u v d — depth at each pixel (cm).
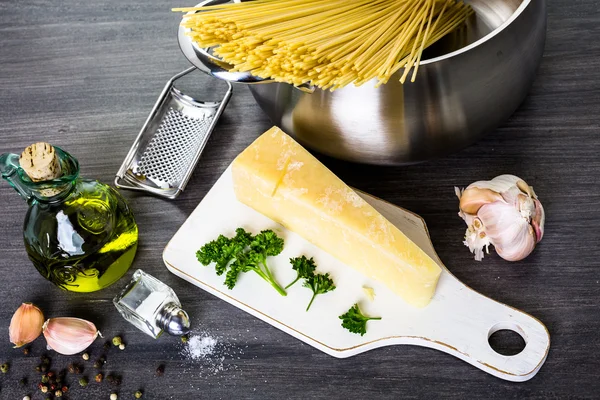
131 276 69
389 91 62
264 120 76
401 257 63
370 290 66
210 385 64
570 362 63
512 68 64
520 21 63
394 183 71
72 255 65
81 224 65
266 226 70
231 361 65
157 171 72
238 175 68
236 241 67
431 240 69
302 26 63
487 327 64
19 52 83
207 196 71
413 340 64
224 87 78
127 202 72
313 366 64
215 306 67
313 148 69
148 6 85
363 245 65
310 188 66
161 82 79
